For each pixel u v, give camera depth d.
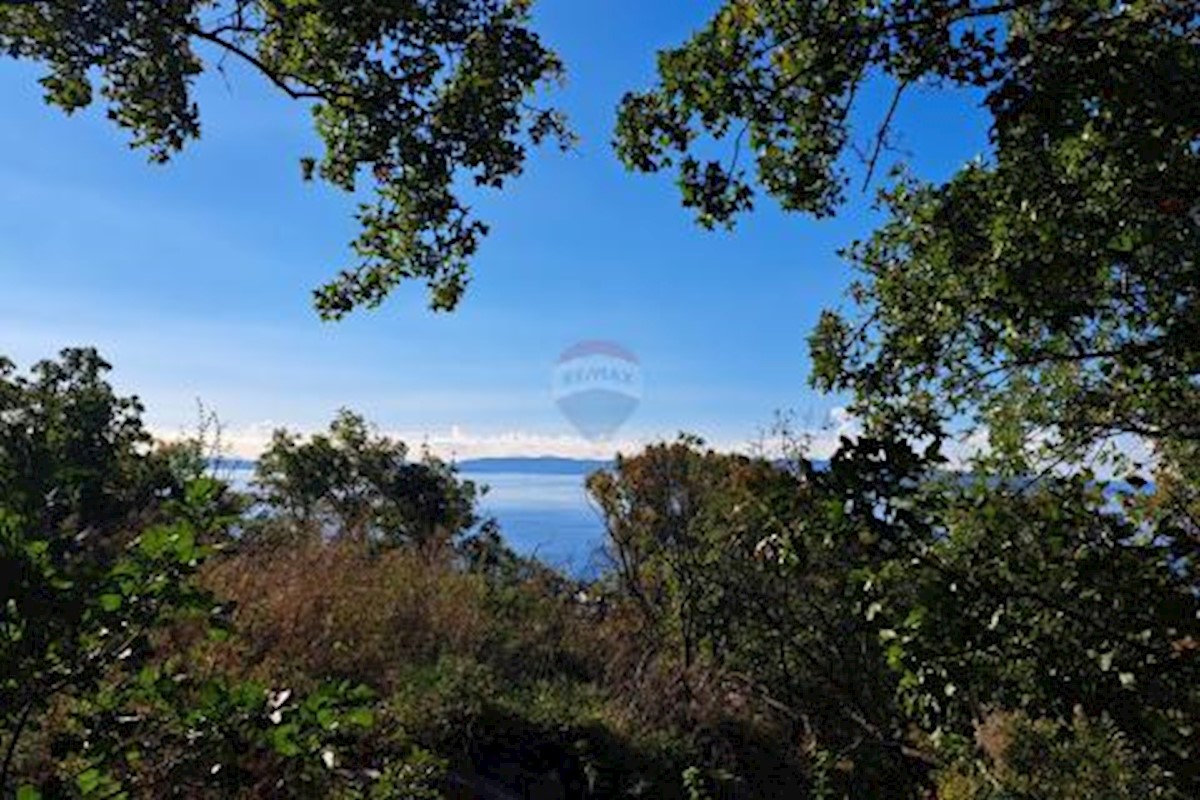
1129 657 3.35
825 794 4.55
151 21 7.10
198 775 2.52
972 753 5.97
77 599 2.26
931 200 7.17
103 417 27.88
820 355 7.86
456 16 7.00
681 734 10.17
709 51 5.35
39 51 7.40
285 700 2.64
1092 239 4.84
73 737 2.51
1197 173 4.49
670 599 13.78
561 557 14.78
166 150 7.88
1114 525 3.55
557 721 8.94
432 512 37.75
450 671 9.12
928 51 4.14
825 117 5.57
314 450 38.75
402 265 8.12
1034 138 4.02
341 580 10.35
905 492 3.34
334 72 7.44
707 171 5.62
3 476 2.35
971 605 3.36
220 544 2.65
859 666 11.70
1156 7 4.17
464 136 7.22
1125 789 6.94
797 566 3.59
